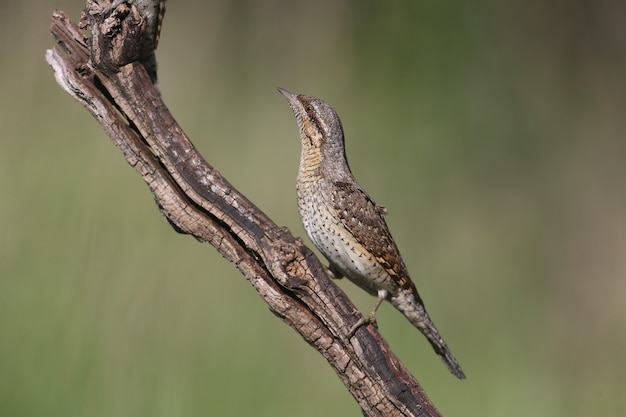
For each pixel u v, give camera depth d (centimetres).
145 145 653
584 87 1683
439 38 1568
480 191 1451
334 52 1477
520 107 1584
